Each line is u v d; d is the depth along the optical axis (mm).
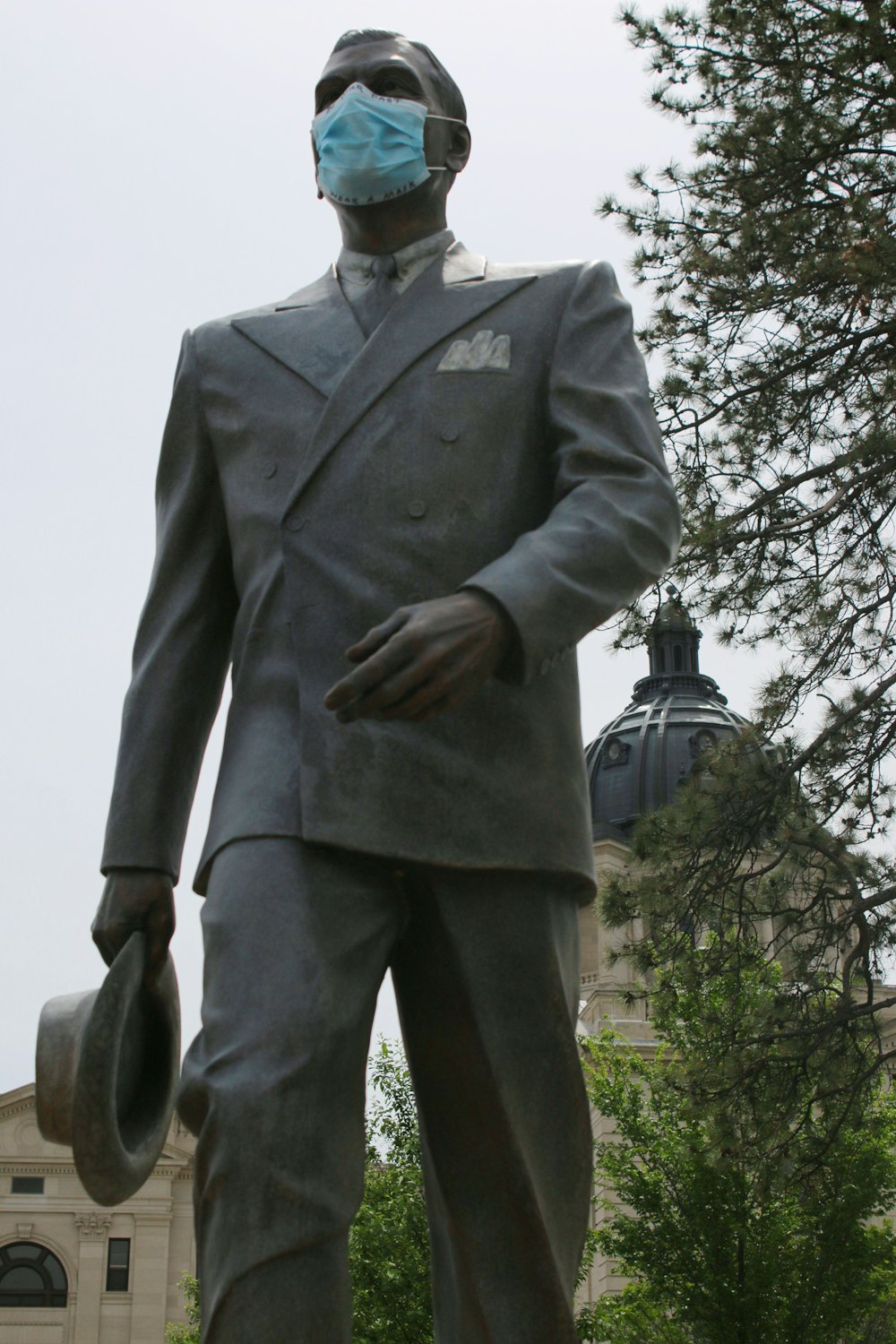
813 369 11086
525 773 2070
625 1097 17891
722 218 11219
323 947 1951
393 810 2000
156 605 2293
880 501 10656
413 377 2150
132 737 2230
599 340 2182
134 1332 43969
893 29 10984
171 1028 2178
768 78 11477
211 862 2057
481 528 2102
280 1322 1819
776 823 10805
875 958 10797
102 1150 1951
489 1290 2096
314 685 2049
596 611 1940
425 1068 2113
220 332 2328
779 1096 10734
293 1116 1867
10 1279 44469
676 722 65250
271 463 2191
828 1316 16359
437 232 2328
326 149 2299
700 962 10992
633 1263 17094
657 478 2070
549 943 2082
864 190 11078
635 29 11359
